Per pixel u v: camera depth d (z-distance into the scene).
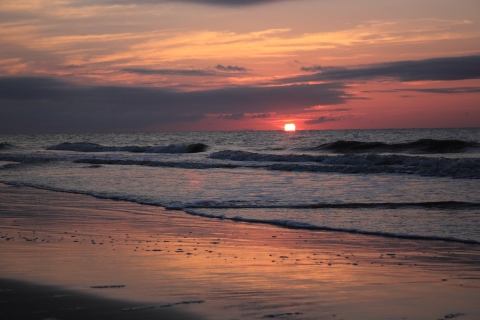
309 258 7.60
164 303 5.27
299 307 5.18
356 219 11.29
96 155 39.38
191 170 25.39
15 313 4.90
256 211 12.62
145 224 11.01
